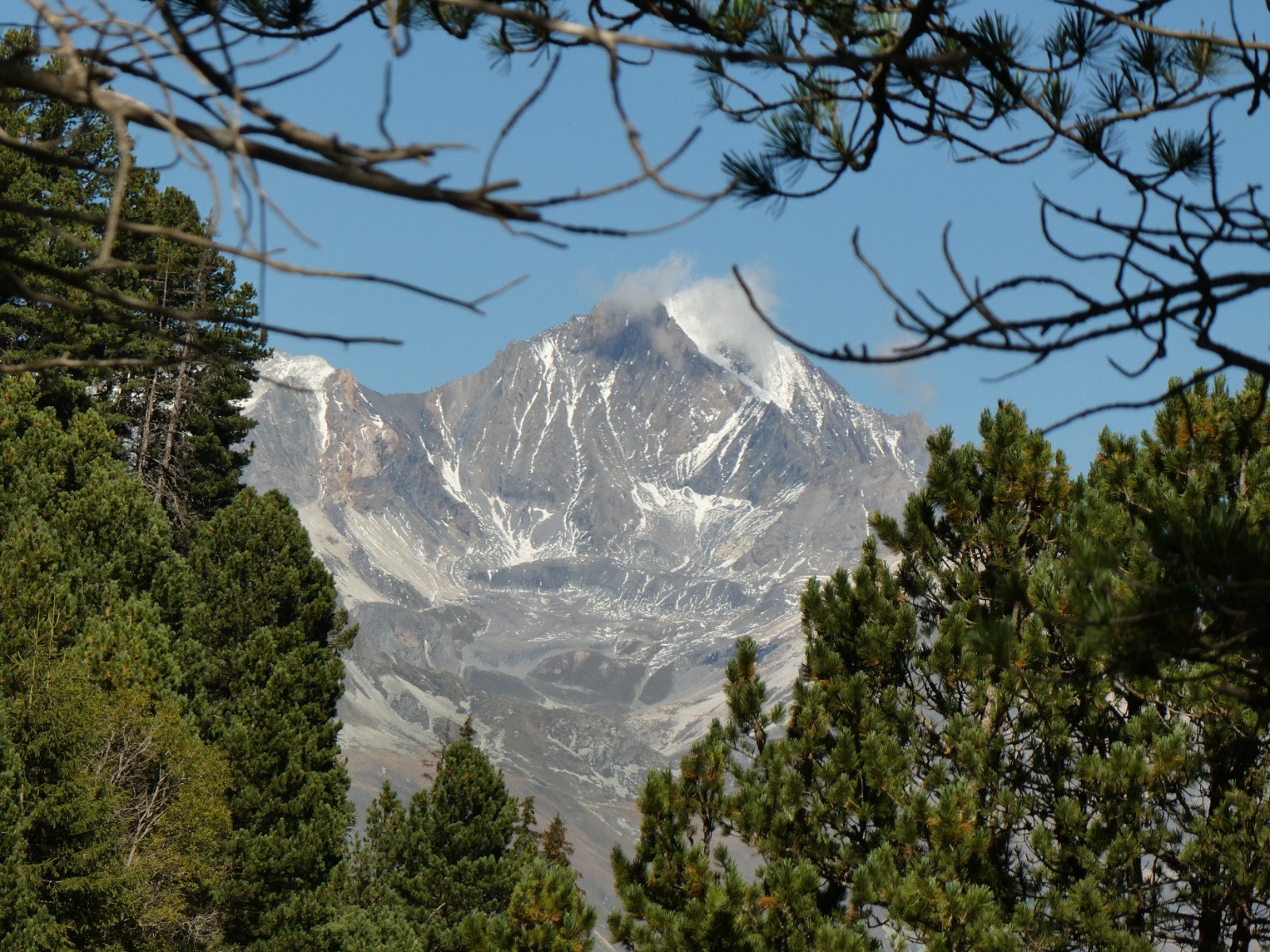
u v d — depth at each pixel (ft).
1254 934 191.83
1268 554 54.85
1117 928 193.26
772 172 56.34
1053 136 58.95
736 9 52.65
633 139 33.12
